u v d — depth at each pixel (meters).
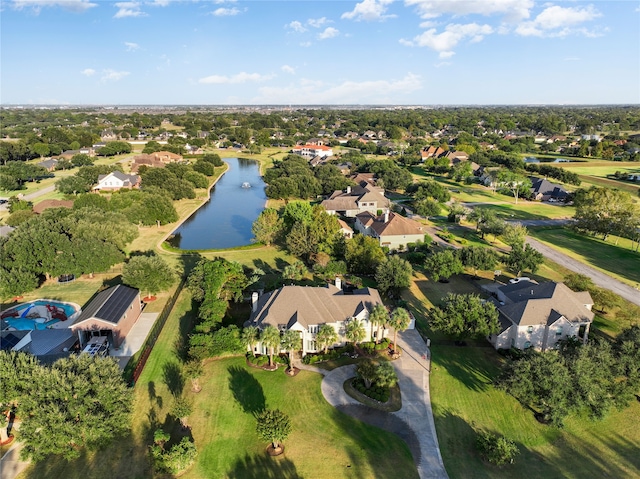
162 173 162.75
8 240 79.56
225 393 52.16
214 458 42.81
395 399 51.84
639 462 43.78
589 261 97.88
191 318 70.12
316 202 153.75
